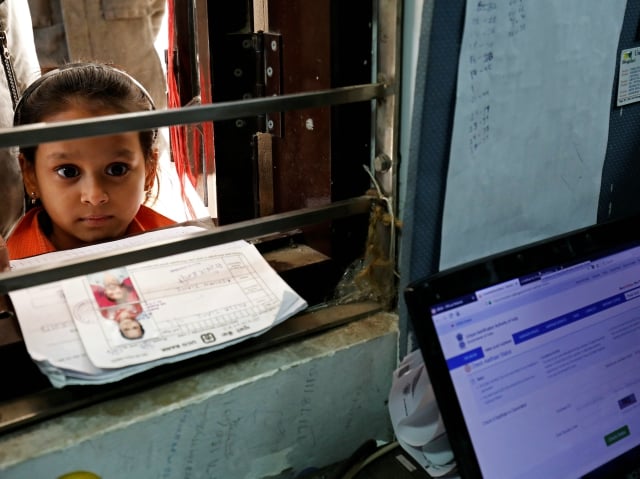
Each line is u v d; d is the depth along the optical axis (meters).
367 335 0.79
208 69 0.89
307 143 0.85
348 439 0.83
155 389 0.69
